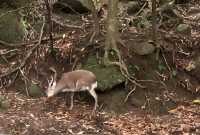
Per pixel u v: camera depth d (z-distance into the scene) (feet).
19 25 45.11
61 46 42.39
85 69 39.93
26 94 39.58
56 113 36.60
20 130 33.40
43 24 44.37
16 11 46.21
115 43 40.50
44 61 41.73
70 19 46.32
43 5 47.32
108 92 38.78
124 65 39.60
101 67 39.75
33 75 41.06
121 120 36.32
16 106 37.27
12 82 40.60
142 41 42.32
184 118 37.27
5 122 34.22
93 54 41.11
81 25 44.80
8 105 37.04
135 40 42.42
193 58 42.55
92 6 42.24
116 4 40.22
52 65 41.47
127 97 38.73
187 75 41.70
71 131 33.83
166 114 38.14
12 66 42.04
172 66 41.91
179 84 41.09
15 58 42.86
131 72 40.27
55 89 37.47
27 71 41.24
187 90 40.81
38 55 42.04
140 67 40.83
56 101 38.58
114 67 39.60
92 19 44.91
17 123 34.22
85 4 46.85
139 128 35.22
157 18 45.98
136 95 39.17
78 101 38.99
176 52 42.65
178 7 49.60
